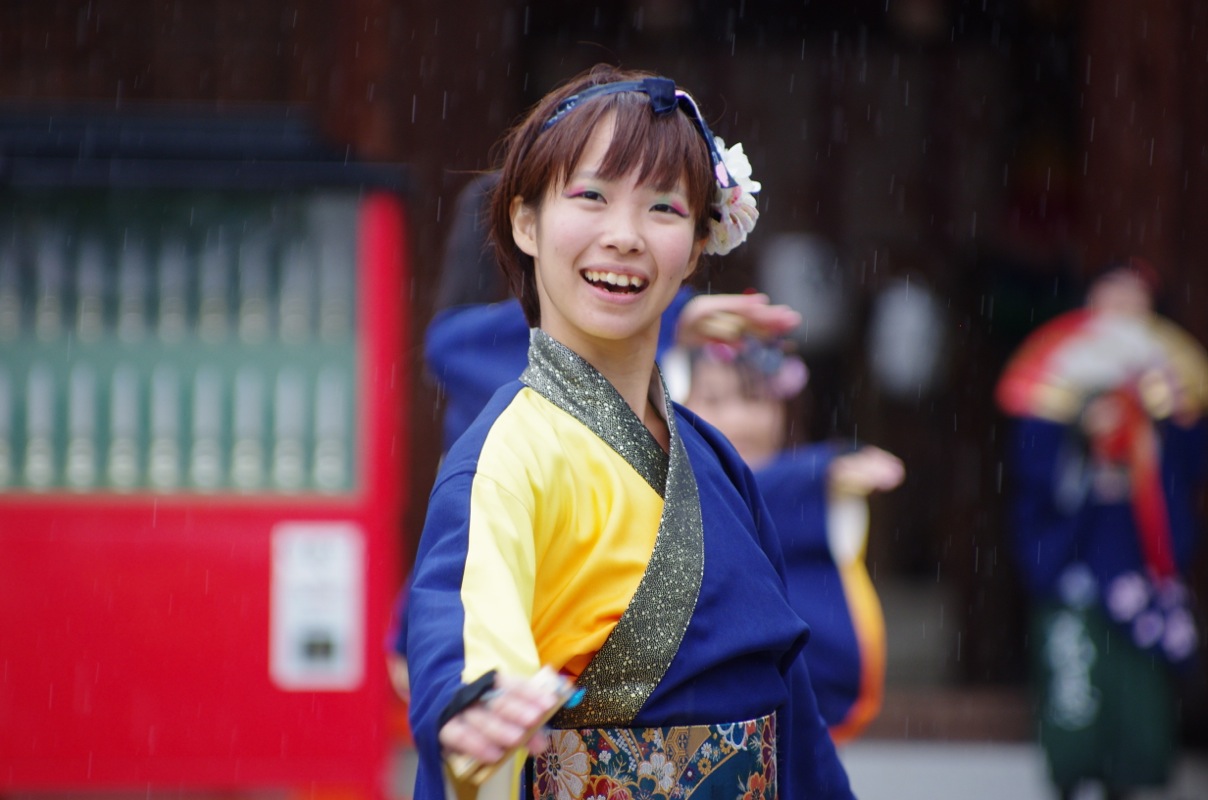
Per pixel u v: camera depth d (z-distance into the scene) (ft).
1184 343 39.63
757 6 59.31
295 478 30.78
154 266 30.86
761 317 18.63
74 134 30.19
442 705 9.81
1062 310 56.90
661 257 12.28
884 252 61.00
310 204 30.76
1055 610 37.99
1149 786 37.42
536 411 12.12
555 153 12.34
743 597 12.31
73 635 30.25
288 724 30.30
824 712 21.02
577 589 11.77
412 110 44.27
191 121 31.50
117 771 30.25
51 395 30.63
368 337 30.81
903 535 64.90
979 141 60.18
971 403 60.18
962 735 47.34
